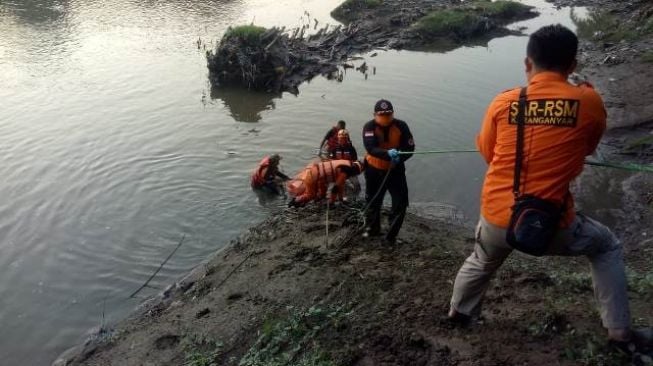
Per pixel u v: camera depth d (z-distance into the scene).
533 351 4.43
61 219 9.94
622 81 15.89
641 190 9.95
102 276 8.39
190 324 6.44
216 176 11.35
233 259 8.18
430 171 11.34
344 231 8.17
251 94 16.41
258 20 25.08
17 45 20.66
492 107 3.86
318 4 29.11
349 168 9.55
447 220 9.46
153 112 14.70
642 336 4.06
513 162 3.69
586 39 21.84
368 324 5.18
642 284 5.40
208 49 20.16
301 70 18.25
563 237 3.75
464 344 4.65
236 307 6.49
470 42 22.92
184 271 8.42
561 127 3.54
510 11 26.34
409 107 14.73
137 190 10.84
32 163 11.90
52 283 8.26
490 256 4.07
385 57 20.38
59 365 6.57
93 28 23.11
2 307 7.78
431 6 27.28
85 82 16.92
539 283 5.68
